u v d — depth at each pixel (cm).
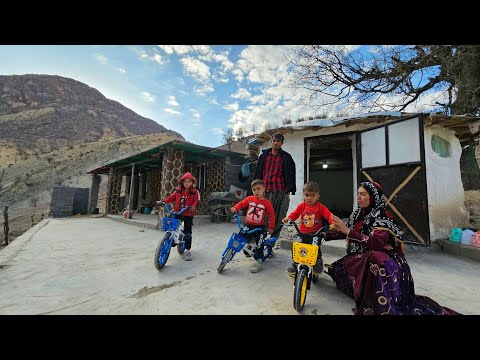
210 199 1096
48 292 307
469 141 771
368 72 1162
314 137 768
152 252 527
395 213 547
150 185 1717
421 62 1006
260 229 371
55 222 1184
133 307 264
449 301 283
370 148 629
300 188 776
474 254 466
